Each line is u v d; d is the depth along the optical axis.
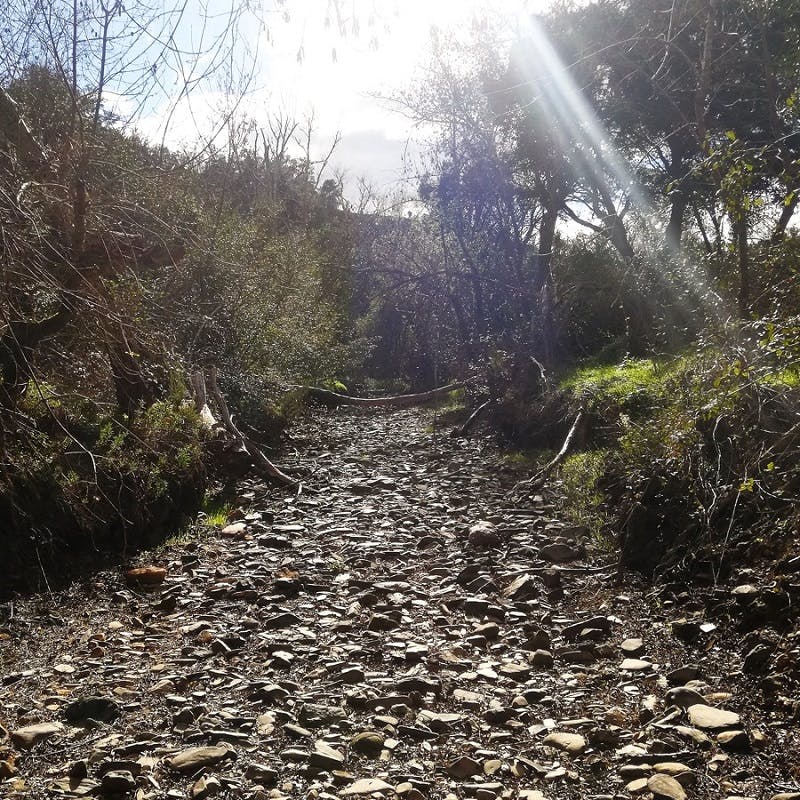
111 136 8.05
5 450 7.77
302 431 18.67
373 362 31.72
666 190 8.08
